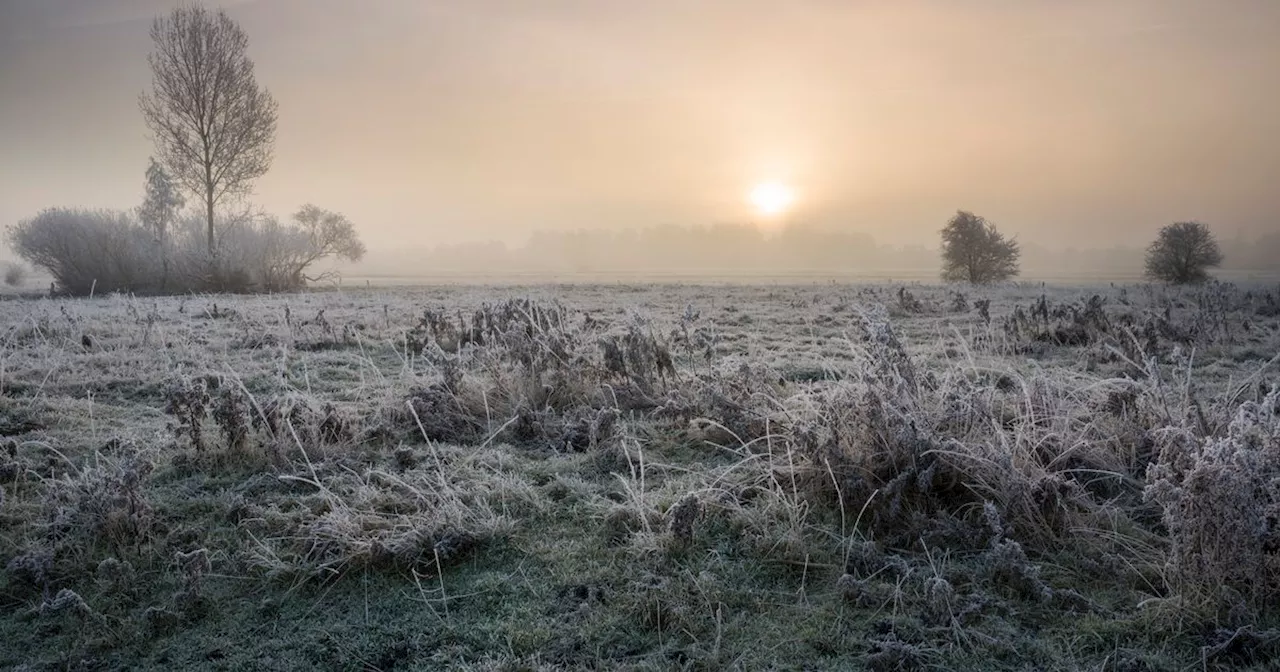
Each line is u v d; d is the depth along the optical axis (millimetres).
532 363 6996
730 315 15008
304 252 35062
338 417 5797
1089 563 3809
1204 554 3510
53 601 3586
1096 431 5312
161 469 5250
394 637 3414
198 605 3654
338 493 4777
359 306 18016
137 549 4094
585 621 3461
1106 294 20578
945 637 3295
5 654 3328
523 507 4617
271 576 3863
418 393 6652
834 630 3359
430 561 3998
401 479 4930
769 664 3152
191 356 9375
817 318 14547
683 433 6012
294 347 10586
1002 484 4254
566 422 6117
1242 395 6793
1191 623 3324
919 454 4457
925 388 5805
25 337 11203
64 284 31188
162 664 3273
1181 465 3895
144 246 31672
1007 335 10789
